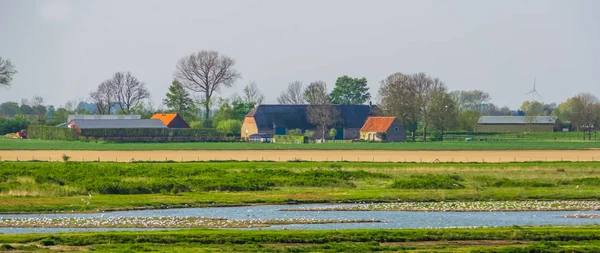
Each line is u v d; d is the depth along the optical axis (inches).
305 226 6063.0
